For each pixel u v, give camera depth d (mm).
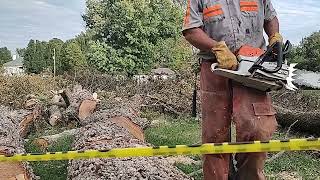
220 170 3127
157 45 35812
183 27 3139
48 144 9023
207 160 3164
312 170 7051
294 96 15227
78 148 5906
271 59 2938
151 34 35250
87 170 4547
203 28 3168
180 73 16969
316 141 2027
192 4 3146
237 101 3010
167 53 35875
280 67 2861
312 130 10664
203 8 3148
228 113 3150
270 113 3023
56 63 41562
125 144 5820
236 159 3156
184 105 13828
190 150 2375
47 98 13250
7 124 7371
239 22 3111
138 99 14648
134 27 34500
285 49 3043
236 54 3098
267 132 2967
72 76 21969
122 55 34656
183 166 6762
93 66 34438
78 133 7211
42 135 10633
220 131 3154
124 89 17953
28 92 14977
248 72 2859
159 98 14445
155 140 9547
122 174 4250
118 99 14375
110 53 34438
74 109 11766
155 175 4328
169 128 11328
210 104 3158
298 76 3037
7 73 17422
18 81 15062
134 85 18359
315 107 14273
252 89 3006
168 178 4371
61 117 11828
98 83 21359
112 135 6188
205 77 3188
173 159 7309
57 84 19703
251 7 3152
